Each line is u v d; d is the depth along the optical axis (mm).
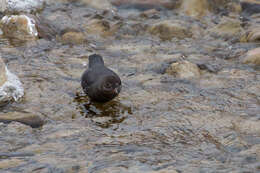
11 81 12102
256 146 9477
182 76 13766
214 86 13117
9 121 10367
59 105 11602
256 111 11367
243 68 14594
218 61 15281
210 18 19906
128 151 9227
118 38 17781
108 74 11148
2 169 8445
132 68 14594
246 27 18734
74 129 10273
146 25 18734
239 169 8461
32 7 19406
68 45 16625
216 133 10156
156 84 13258
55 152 9156
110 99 11305
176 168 8492
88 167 8578
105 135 10016
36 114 10812
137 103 11891
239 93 12586
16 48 15891
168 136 10000
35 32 17000
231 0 21156
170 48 16641
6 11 18750
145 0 21203
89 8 20797
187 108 11586
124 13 20375
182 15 20062
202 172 8344
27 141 9602
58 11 20031
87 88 11453
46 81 13180
